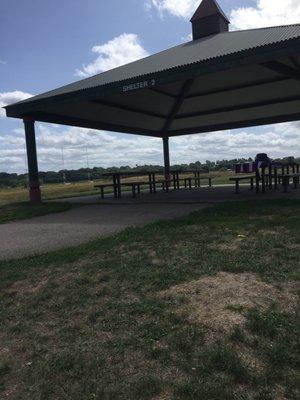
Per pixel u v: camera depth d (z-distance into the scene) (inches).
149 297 149.3
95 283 170.7
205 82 622.8
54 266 200.8
